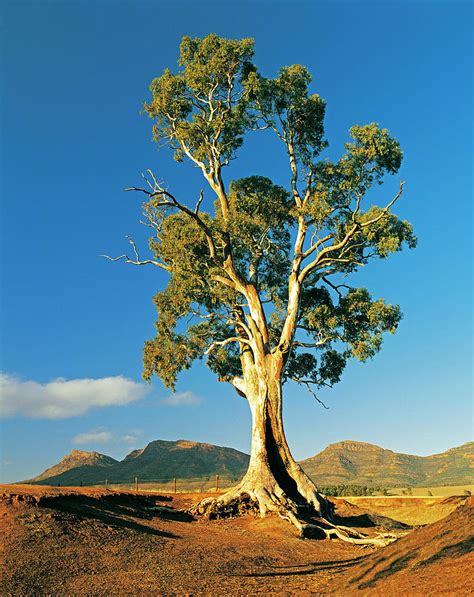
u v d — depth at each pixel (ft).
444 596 30.96
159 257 128.26
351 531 99.71
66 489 98.89
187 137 122.72
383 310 124.26
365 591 36.58
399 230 118.52
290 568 65.31
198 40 123.03
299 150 125.59
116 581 58.65
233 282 122.83
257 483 111.34
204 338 132.36
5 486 91.56
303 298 131.34
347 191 117.60
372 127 114.62
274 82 119.85
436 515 146.92
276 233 129.59
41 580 57.93
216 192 125.39
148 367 131.85
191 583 57.82
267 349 120.78
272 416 117.60
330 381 136.87
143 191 108.47
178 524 98.68
